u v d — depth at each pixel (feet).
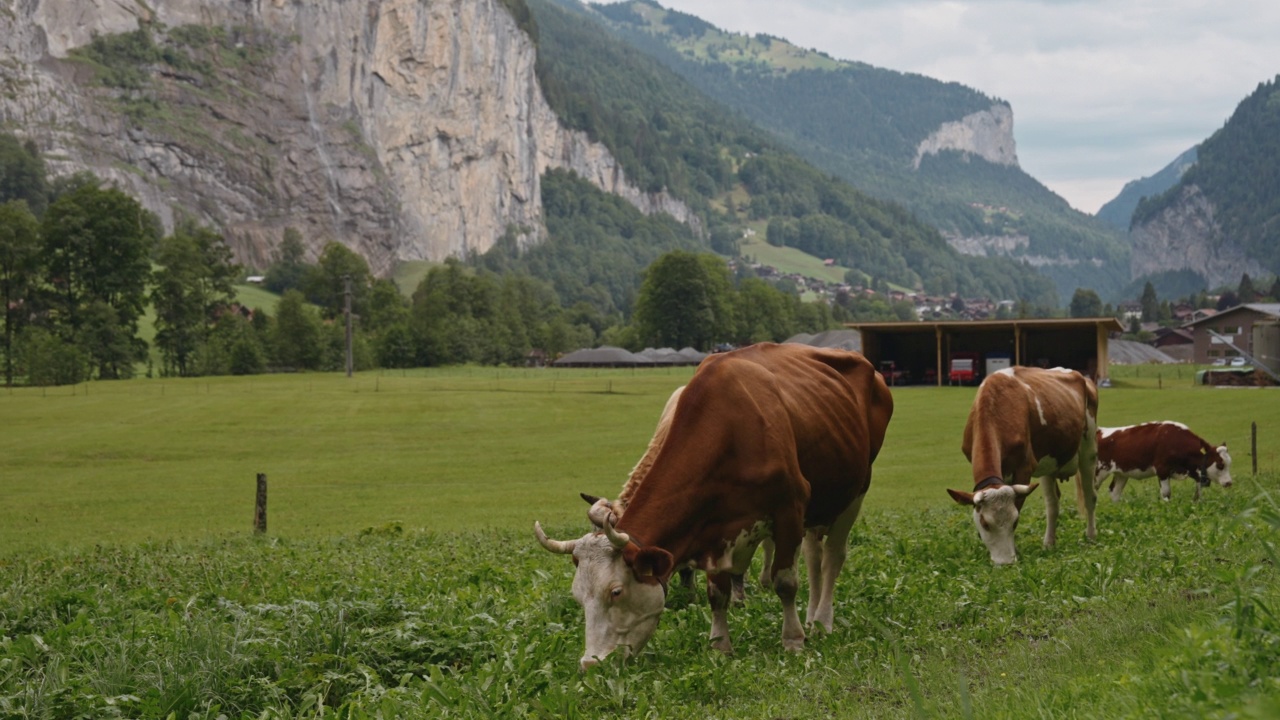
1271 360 247.70
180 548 60.70
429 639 28.09
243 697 24.18
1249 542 34.12
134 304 443.32
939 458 120.78
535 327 640.58
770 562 31.01
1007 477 42.68
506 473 120.06
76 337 404.98
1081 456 46.96
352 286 633.61
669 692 23.65
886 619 29.63
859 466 30.96
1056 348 291.99
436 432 169.27
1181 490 68.95
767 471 26.63
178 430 172.35
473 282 629.51
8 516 90.68
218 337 454.81
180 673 24.47
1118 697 17.11
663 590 24.43
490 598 33.40
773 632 29.60
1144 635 22.22
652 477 26.04
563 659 25.45
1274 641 16.78
